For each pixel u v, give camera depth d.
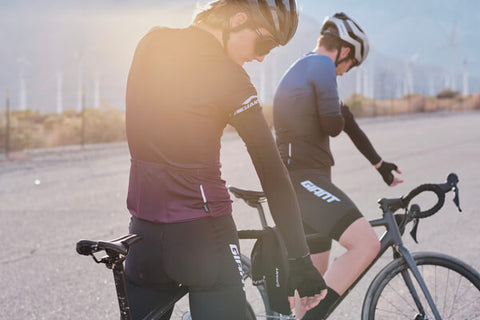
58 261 5.55
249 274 2.83
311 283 2.02
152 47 2.02
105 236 6.62
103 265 5.37
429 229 6.21
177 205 1.93
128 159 15.36
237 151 16.09
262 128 1.91
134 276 2.05
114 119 23.67
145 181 1.97
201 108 1.89
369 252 2.82
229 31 1.95
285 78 3.26
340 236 2.88
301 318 2.81
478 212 6.98
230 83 1.89
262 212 2.82
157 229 1.96
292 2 1.98
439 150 14.92
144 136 1.97
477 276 2.92
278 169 1.94
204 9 2.00
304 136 3.12
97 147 19.28
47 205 8.68
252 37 1.96
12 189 10.34
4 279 5.00
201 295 1.98
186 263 1.93
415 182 9.65
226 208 2.01
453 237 5.84
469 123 28.78
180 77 1.91
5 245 6.22
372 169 11.43
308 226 3.09
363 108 41.19
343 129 3.45
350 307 4.08
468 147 15.53
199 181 1.94
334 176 10.64
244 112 1.89
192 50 1.93
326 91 3.08
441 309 3.27
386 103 49.00
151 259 1.98
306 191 3.04
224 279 1.98
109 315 4.11
